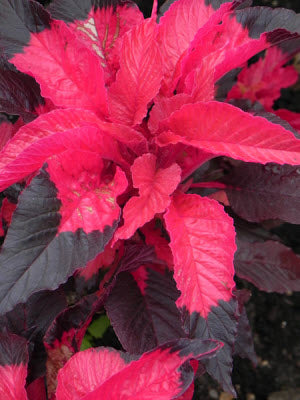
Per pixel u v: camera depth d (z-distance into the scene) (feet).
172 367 0.97
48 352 1.21
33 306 1.31
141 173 1.16
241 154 1.03
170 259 1.33
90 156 1.14
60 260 1.02
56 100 1.19
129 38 1.14
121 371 0.86
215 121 1.05
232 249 1.10
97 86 1.19
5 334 1.18
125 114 1.24
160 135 1.15
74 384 1.01
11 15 1.18
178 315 1.33
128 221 1.07
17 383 1.12
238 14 1.29
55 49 1.19
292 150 1.00
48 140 1.03
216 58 1.15
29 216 1.03
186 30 1.30
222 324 1.08
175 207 1.19
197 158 1.28
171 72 1.30
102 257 1.34
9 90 1.26
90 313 1.26
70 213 1.08
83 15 1.33
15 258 0.99
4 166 1.06
